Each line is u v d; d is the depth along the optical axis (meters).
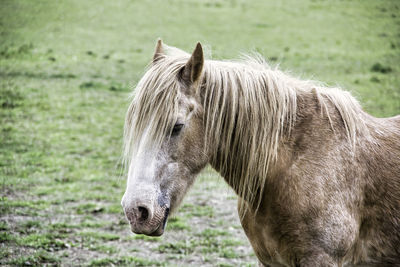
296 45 26.06
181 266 6.54
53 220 7.91
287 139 3.87
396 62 22.66
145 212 3.38
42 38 25.53
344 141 3.84
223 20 32.12
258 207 3.86
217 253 7.02
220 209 8.84
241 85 3.86
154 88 3.51
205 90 3.74
